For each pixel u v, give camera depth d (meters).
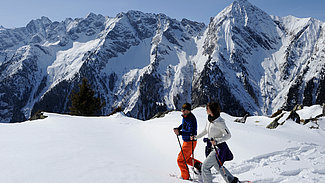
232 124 11.29
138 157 6.97
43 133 9.66
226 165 6.27
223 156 4.71
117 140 9.17
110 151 7.07
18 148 6.78
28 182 4.15
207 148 5.08
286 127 13.85
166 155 7.34
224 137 4.64
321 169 5.51
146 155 7.29
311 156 6.66
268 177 5.29
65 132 10.12
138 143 8.79
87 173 4.65
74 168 4.94
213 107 4.77
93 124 12.94
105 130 11.39
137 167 5.38
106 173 4.70
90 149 6.93
